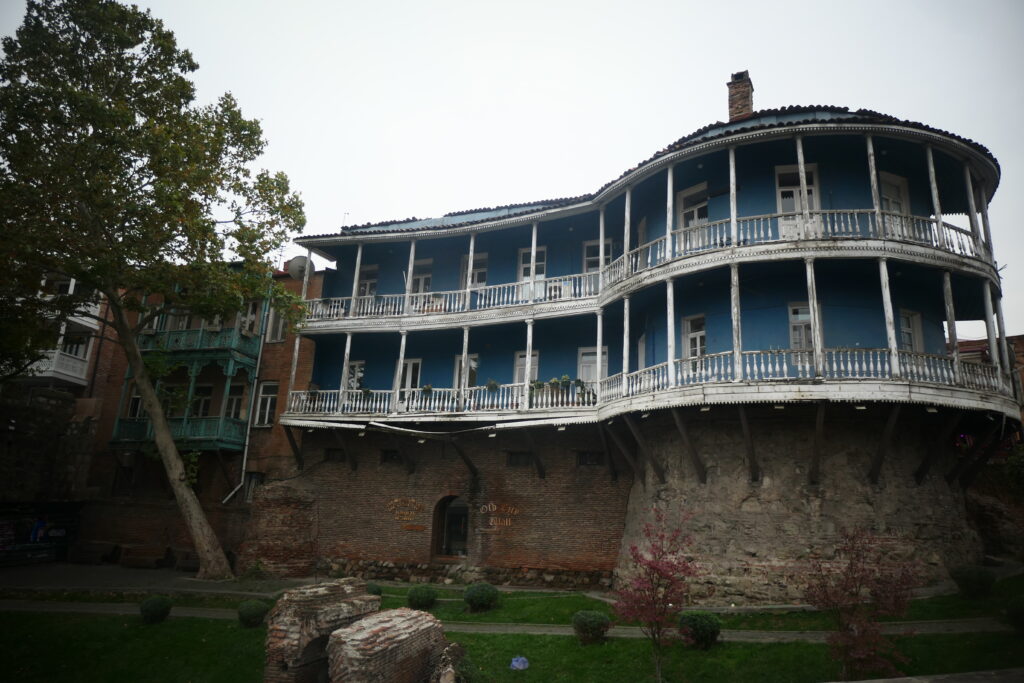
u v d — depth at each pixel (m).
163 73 22.88
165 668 15.30
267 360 28.84
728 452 17.83
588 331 24.48
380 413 24.02
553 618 16.64
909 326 18.88
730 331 19.03
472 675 12.84
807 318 18.33
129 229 20.86
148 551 26.77
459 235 25.94
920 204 19.83
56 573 24.39
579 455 22.75
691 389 17.17
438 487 24.31
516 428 22.27
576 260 25.20
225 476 27.02
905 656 11.82
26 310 20.97
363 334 26.47
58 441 29.11
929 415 17.19
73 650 16.16
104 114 19.41
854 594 11.35
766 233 18.92
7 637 16.75
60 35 21.66
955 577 14.98
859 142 18.41
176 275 21.34
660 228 21.77
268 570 23.50
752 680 11.94
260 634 16.56
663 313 21.08
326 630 13.12
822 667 11.94
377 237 26.09
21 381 33.97
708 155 19.33
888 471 16.84
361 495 25.30
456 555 24.00
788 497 16.83
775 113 20.11
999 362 17.80
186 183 20.95
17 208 19.39
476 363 26.03
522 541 22.50
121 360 30.75
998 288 18.73
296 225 23.50
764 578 16.23
